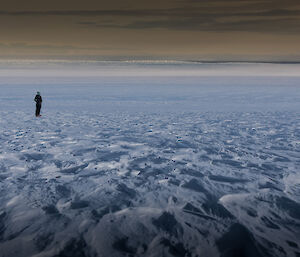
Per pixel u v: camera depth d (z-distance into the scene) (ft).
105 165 18.26
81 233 10.06
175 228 10.45
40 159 19.57
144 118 41.24
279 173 16.87
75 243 9.48
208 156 20.72
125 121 38.29
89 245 9.37
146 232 10.18
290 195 13.55
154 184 14.89
